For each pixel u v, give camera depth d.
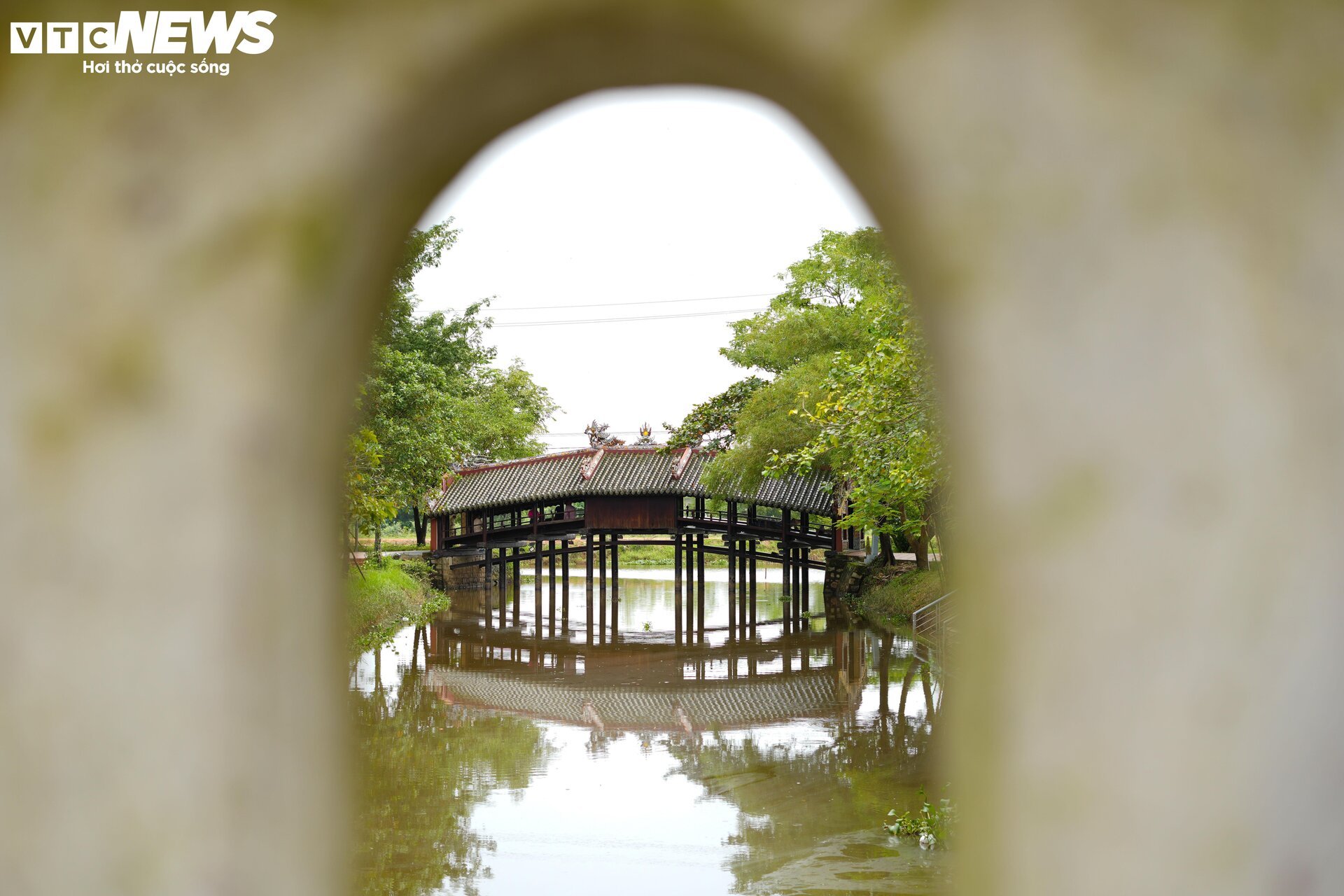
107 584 1.99
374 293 2.49
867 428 12.30
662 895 8.27
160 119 2.02
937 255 2.07
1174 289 1.97
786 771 12.69
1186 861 1.92
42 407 2.00
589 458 31.84
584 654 24.20
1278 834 1.91
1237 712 1.92
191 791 1.97
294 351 2.09
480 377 42.47
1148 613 1.95
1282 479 1.94
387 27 2.02
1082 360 1.99
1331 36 1.99
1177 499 1.96
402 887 8.63
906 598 26.27
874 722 15.47
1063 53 1.99
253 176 2.03
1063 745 1.99
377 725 15.95
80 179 2.02
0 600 1.97
